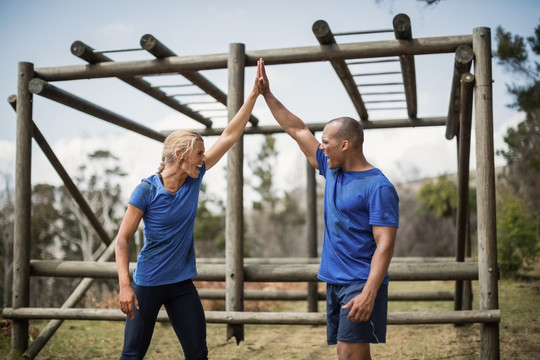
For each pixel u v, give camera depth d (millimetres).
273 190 31109
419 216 22156
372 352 4812
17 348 4434
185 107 6461
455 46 4008
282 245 29922
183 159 2758
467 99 4141
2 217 24109
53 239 29469
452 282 11820
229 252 4246
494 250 3820
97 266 4535
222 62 4410
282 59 4297
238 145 4277
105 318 4285
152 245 2742
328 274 2637
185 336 2822
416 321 3816
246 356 4730
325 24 4070
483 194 3840
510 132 15656
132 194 2725
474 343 4988
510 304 7414
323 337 5715
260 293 6973
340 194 2609
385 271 2398
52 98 4703
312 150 3072
